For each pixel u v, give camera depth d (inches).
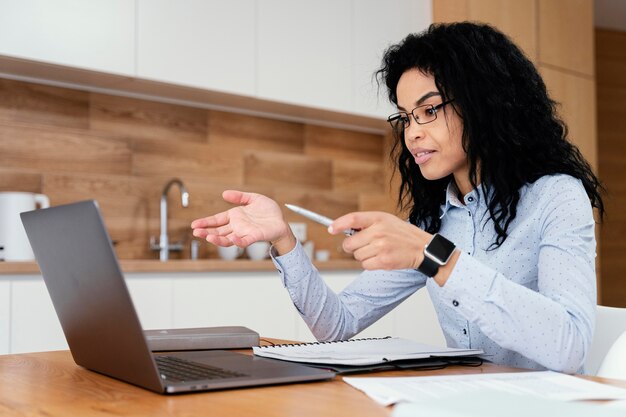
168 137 132.3
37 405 33.0
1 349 93.4
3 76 114.7
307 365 42.7
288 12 133.3
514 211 54.3
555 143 55.7
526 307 41.7
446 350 46.8
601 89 221.5
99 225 33.0
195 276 110.7
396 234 41.1
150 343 50.0
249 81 127.6
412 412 22.0
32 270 96.3
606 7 202.7
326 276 126.3
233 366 40.8
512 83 54.5
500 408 22.1
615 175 219.5
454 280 41.8
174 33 118.7
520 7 163.2
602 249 215.5
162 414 30.2
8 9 102.9
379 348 48.1
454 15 154.3
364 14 144.3
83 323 39.7
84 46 109.6
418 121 54.9
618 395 33.2
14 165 115.6
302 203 150.4
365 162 161.2
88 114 123.3
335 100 139.9
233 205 139.3
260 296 117.8
